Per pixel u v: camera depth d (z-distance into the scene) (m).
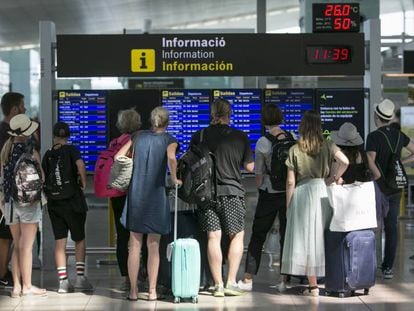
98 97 10.56
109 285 9.05
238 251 8.27
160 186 7.94
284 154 8.25
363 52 10.05
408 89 18.50
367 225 8.16
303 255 8.04
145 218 7.89
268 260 10.70
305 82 20.09
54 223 8.66
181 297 8.07
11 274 9.05
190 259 7.97
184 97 10.66
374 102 10.01
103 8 23.92
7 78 35.00
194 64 9.94
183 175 7.95
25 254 8.32
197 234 8.55
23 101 9.09
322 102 10.43
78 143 10.56
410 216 16.20
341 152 8.07
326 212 8.16
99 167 8.56
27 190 8.07
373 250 8.29
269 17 32.94
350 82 18.47
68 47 9.88
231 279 8.36
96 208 16.77
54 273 9.83
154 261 8.12
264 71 9.98
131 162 7.96
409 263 10.42
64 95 10.49
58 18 24.92
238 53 9.95
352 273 8.16
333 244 8.23
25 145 8.16
